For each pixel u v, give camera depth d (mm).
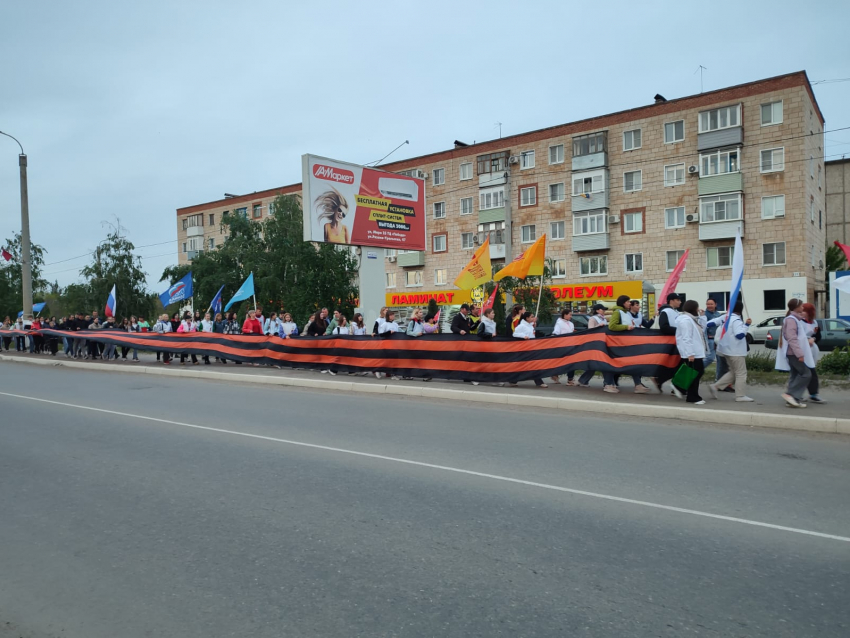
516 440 7465
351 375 14492
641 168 39594
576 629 3037
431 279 49719
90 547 4238
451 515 4750
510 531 4395
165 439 7734
